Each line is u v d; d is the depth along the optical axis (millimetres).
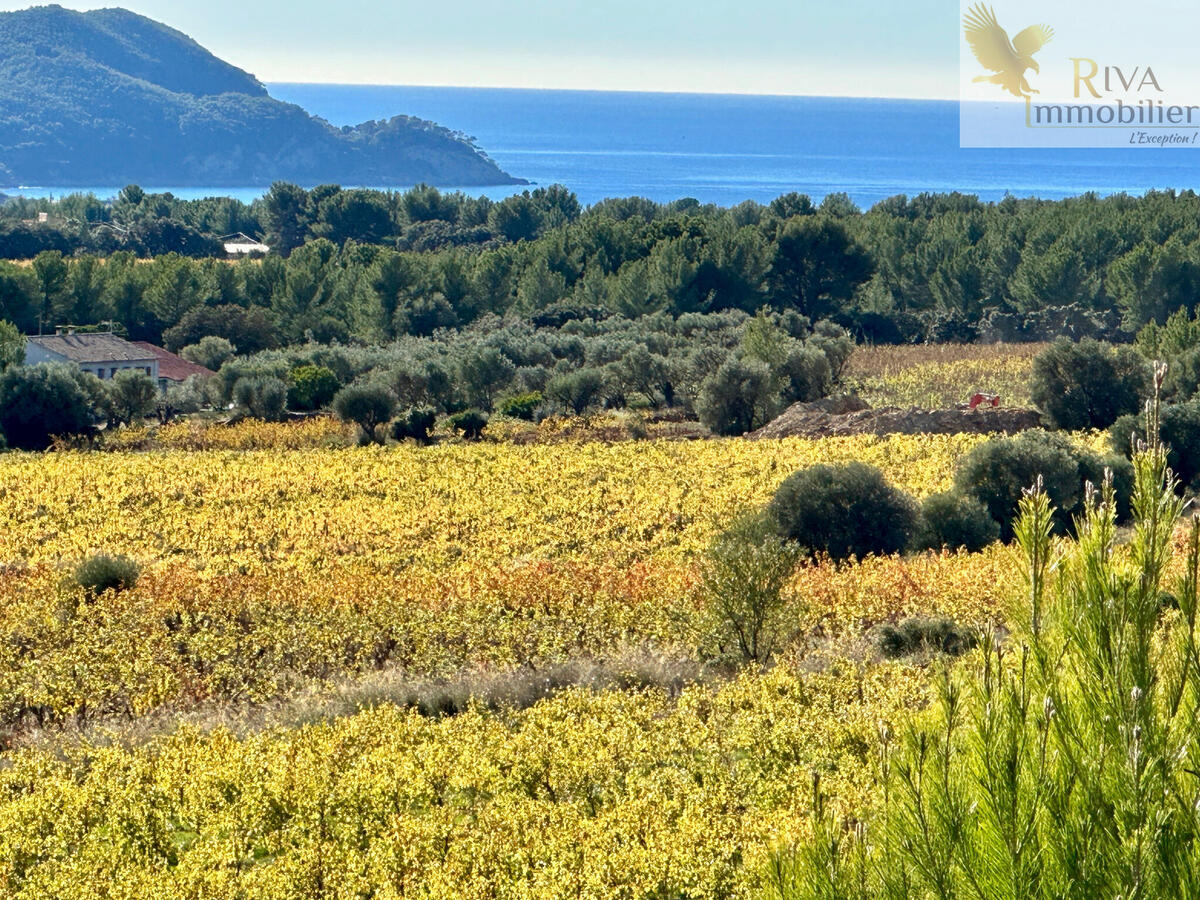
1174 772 7406
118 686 32094
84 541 57938
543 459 78312
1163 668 7977
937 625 32969
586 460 77438
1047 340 149625
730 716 25562
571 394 106500
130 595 41188
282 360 123188
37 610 40062
